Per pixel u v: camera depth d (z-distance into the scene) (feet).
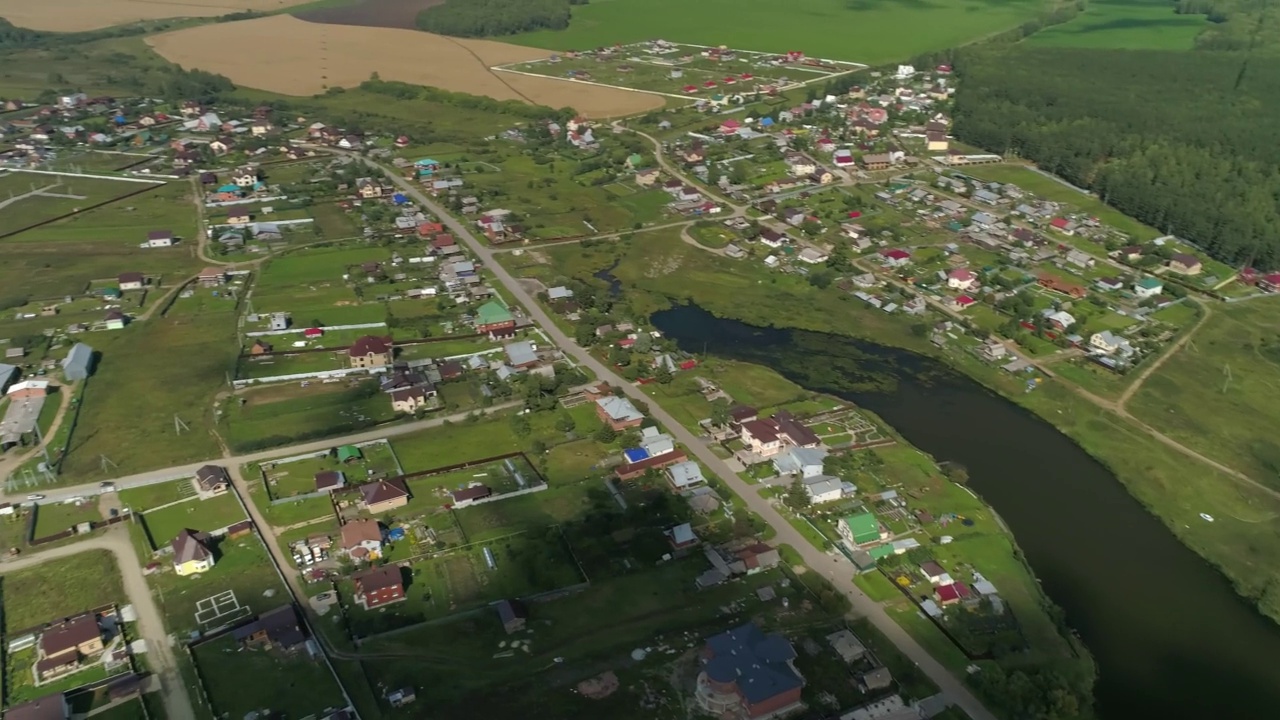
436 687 353.72
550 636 380.99
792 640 381.60
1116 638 400.67
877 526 444.96
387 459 497.05
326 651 369.71
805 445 504.84
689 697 352.49
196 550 410.11
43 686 350.64
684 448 513.04
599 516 452.35
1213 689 375.66
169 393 554.05
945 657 378.32
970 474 510.99
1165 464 525.34
